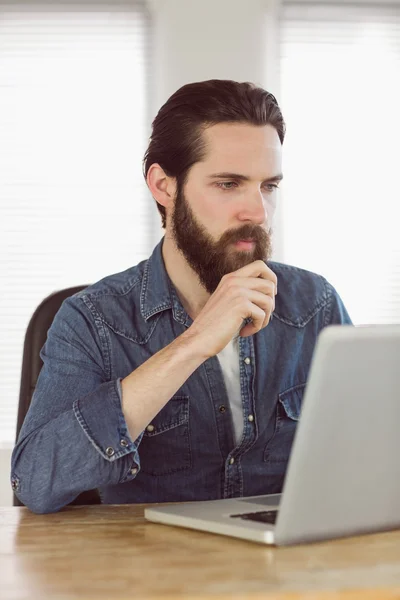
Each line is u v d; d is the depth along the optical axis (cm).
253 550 126
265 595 101
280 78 490
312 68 492
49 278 475
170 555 124
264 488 212
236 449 208
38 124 478
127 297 212
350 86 494
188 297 214
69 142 479
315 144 493
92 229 479
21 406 226
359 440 125
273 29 486
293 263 491
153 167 211
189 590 103
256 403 212
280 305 225
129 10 478
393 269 496
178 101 202
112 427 168
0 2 474
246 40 477
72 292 234
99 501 228
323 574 110
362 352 120
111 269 479
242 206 195
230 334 172
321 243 493
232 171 194
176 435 205
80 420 169
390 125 496
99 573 114
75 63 480
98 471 168
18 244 475
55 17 477
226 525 136
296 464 121
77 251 477
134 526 150
